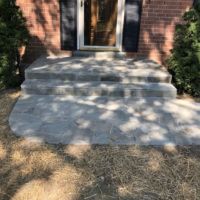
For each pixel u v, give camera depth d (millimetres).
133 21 6188
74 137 3803
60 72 5305
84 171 3201
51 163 3311
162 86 5230
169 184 3070
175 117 4457
